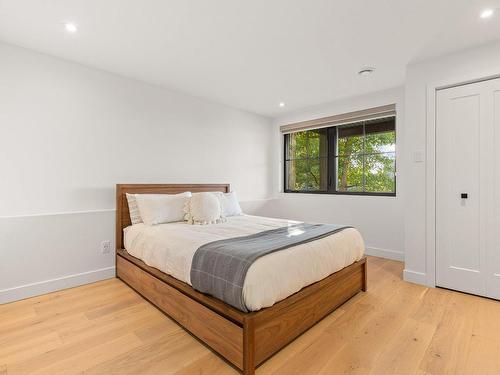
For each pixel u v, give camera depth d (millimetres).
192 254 1864
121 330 1854
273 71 2850
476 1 1729
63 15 1886
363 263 2484
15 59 2301
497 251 2279
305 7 1799
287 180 4762
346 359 1552
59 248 2506
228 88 3346
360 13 1864
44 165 2451
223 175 4020
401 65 2695
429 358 1549
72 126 2607
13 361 1532
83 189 2682
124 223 2873
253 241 1963
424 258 2623
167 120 3348
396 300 2301
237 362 1472
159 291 2137
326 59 2568
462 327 1867
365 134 3754
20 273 2301
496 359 1533
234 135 4180
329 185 4125
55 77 2506
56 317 2020
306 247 1915
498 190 2268
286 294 1657
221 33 2123
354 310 2127
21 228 2305
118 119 2920
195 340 1748
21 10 1825
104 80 2814
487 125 2305
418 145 2635
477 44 2279
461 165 2430
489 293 2311
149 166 3180
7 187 2270
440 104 2525
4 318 1995
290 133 4672
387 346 1666
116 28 2051
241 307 1472
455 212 2465
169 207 2840
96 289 2535
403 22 1969
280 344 1627
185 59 2566
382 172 3611
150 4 1770
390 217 3465
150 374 1439
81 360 1544
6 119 2260
